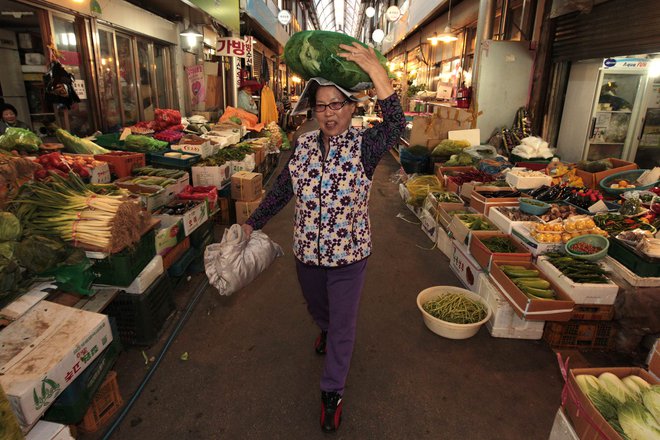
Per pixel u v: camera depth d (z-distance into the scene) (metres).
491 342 2.86
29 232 2.15
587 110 5.53
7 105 4.12
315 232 1.90
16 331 1.80
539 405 2.29
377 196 7.01
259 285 3.65
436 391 2.38
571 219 3.28
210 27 8.62
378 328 3.01
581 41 5.41
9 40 5.35
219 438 2.03
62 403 1.83
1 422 1.25
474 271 3.38
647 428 1.44
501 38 8.27
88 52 4.64
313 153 1.88
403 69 18.69
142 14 5.84
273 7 15.90
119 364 2.55
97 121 4.91
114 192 2.75
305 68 1.75
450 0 9.51
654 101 5.33
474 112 6.65
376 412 2.21
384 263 4.17
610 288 2.66
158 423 2.12
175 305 3.18
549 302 2.54
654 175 3.96
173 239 3.21
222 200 5.17
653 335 2.71
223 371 2.52
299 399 2.30
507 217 3.68
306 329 2.99
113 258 2.42
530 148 5.62
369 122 12.02
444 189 5.55
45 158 2.88
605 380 1.66
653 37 4.20
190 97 7.77
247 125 7.92
